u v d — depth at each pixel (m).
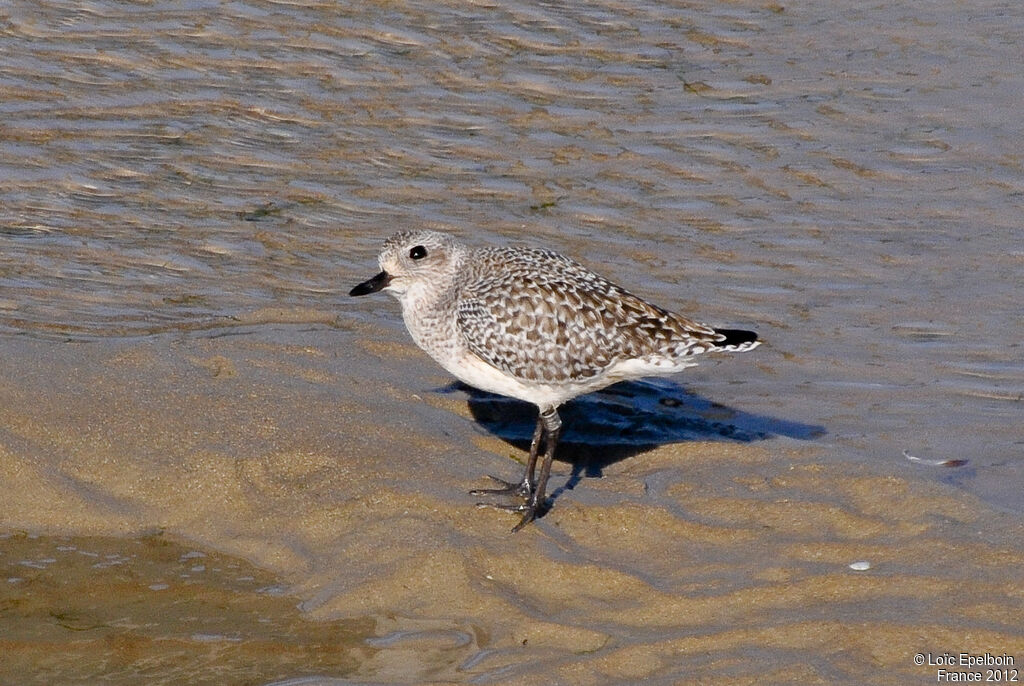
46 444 12.28
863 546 10.96
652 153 18.95
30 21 21.64
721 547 11.16
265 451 12.28
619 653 9.78
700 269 16.33
